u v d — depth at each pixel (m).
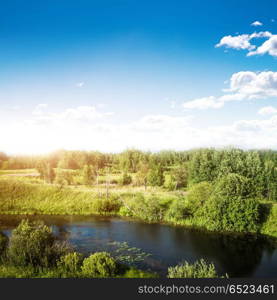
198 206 50.94
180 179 83.19
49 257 25.59
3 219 51.00
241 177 50.19
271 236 42.69
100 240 38.97
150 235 41.94
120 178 82.00
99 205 57.94
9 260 25.70
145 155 108.81
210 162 80.94
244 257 33.44
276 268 30.05
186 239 40.34
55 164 101.62
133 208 56.56
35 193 62.88
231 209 45.97
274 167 72.25
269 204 51.38
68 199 61.56
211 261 31.84
